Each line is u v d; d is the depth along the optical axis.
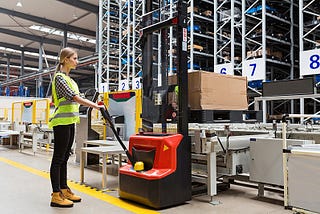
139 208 2.58
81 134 5.05
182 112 2.72
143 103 3.18
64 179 2.79
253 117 3.72
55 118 2.62
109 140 4.60
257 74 5.05
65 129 2.62
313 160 2.24
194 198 2.93
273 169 2.79
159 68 3.39
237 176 3.27
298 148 2.38
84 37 14.48
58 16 12.13
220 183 3.43
